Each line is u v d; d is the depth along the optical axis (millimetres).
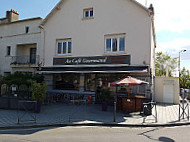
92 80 12523
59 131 5852
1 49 16219
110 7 12305
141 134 5656
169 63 29375
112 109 9992
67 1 13727
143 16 11328
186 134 5699
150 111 8664
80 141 4809
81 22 13125
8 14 17609
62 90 13195
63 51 13680
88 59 12500
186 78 29828
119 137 5277
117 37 12055
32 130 5934
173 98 14352
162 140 5020
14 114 7977
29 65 14195
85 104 11508
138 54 11227
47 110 9172
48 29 14172
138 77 11016
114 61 11711
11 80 10242
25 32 15273
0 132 5621
